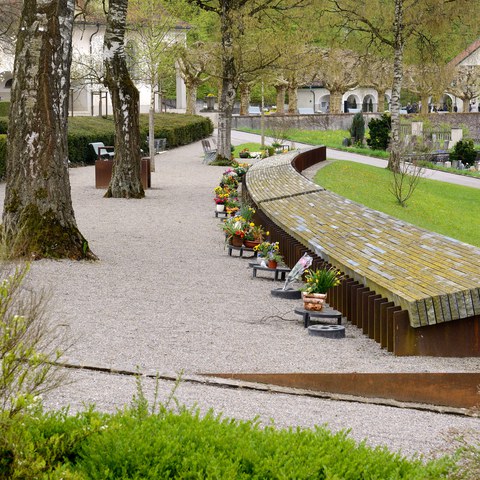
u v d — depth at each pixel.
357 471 4.25
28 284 11.98
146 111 69.50
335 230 15.49
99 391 7.35
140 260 15.48
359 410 7.80
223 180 26.61
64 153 14.99
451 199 38.34
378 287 10.76
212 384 8.11
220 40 43.03
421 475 4.23
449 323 9.77
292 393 8.15
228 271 14.94
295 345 9.97
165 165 40.34
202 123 61.88
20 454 4.26
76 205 24.30
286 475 4.16
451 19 40.59
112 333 9.88
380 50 44.75
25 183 14.73
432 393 8.43
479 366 9.31
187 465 4.21
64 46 15.04
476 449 5.28
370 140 62.78
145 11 41.06
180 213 22.89
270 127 78.25
